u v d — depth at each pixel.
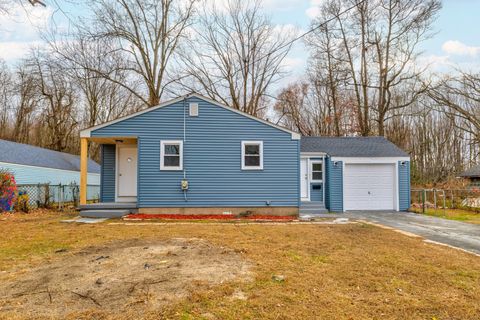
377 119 25.38
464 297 4.07
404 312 3.58
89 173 24.81
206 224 10.05
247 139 12.59
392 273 4.98
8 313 3.34
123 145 13.55
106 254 5.74
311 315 3.44
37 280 4.35
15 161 17.11
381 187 15.48
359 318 3.40
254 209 12.49
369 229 9.35
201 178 12.33
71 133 31.17
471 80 19.55
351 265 5.37
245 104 25.88
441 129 31.69
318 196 15.58
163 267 4.90
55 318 3.23
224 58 25.23
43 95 27.56
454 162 31.05
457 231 9.45
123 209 12.04
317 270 5.04
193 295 3.82
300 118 31.80
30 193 15.20
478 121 21.27
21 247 6.43
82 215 11.61
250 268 4.99
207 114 12.45
